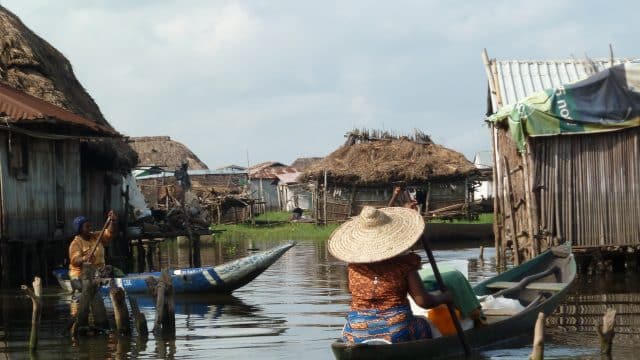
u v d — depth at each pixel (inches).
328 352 383.6
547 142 655.1
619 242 647.8
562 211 653.3
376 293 325.7
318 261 935.7
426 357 326.6
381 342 321.1
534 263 490.0
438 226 1250.0
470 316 366.6
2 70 847.7
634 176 644.1
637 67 633.6
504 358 346.0
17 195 685.9
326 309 527.5
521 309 408.2
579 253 660.7
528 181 654.5
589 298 536.7
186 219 902.4
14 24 940.0
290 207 2426.2
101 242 532.1
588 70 764.0
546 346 377.1
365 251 323.0
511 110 655.8
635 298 533.3
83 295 438.9
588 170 652.1
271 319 485.4
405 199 1617.9
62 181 796.6
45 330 456.8
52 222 762.2
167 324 442.3
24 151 704.4
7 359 381.4
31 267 696.4
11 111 658.8
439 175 1594.5
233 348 395.5
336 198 1654.8
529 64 801.6
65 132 776.9
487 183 2137.1
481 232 1283.2
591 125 639.8
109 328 448.8
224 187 2181.3
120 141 1080.2
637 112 632.4
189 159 2532.0
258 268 592.4
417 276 324.5
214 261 993.5
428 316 351.9
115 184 1048.2
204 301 573.3
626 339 392.2
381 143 1683.1
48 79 898.7
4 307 551.8
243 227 1788.9
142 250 929.5
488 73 792.3
